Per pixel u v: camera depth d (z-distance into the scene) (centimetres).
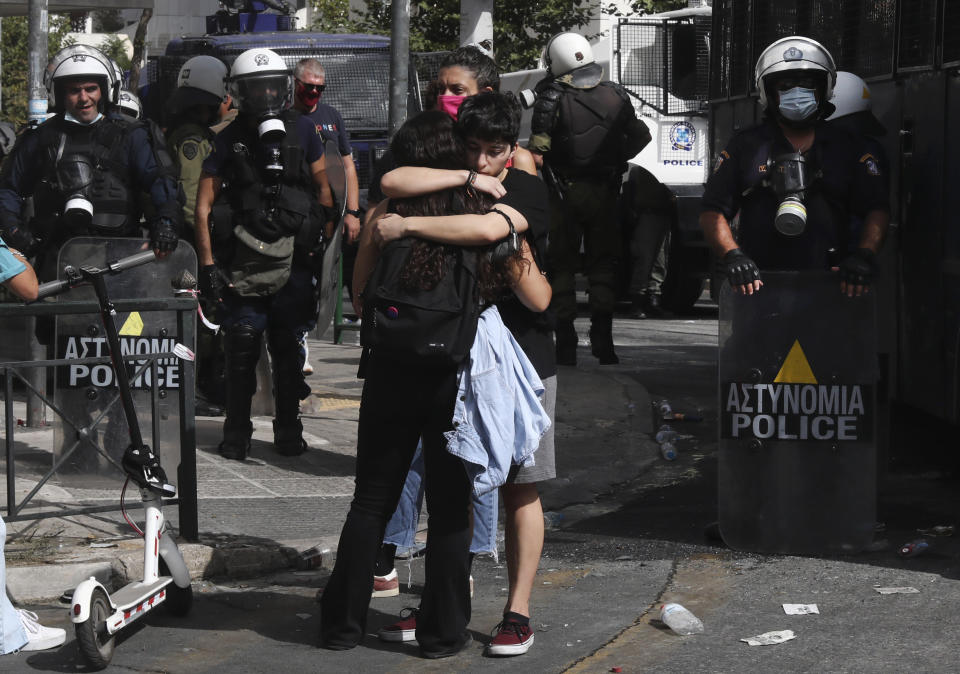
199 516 1473
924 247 1673
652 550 1382
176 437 1594
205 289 1703
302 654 1068
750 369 1342
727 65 2616
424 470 1096
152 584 1116
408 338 998
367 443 1063
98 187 1659
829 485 1332
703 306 4372
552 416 1083
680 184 3872
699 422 2102
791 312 1329
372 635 1116
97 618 1027
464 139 1049
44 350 1964
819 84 1348
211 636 1116
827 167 1359
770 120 1388
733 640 1078
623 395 2233
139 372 1312
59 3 2978
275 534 1408
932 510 1516
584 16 5847
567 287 2511
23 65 9394
